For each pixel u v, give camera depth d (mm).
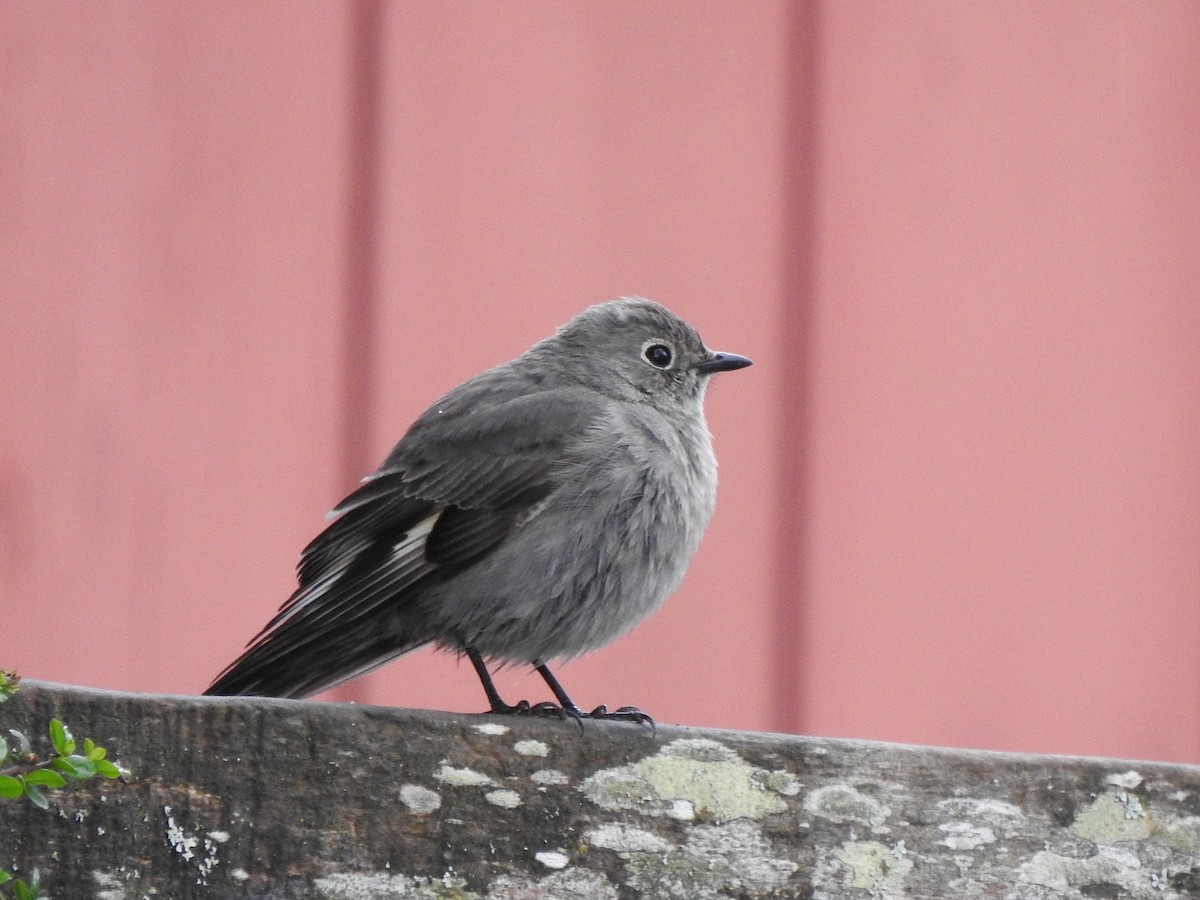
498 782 6562
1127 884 6809
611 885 6551
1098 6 10781
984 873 6746
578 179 10352
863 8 10609
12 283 9680
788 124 10492
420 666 10398
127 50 10047
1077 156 10586
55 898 6121
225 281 9898
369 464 9859
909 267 10414
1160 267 10516
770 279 10430
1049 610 10102
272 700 6457
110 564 9477
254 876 6285
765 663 10062
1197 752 10039
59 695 6254
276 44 10148
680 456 9930
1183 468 10266
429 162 10172
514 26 10383
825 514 10195
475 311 10125
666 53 10484
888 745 6848
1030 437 10234
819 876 6668
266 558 9641
